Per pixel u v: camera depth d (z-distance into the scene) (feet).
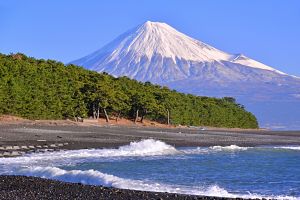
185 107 455.22
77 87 326.44
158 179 87.40
